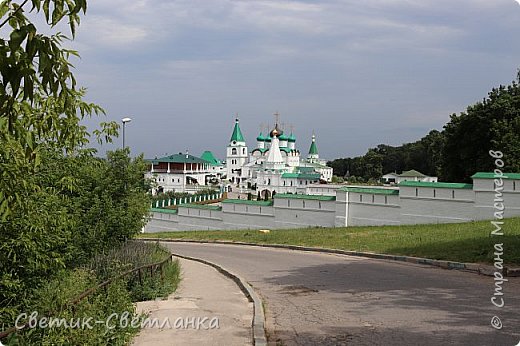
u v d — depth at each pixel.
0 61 4.29
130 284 13.92
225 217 43.78
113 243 18.89
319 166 127.62
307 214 37.94
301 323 10.65
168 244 33.81
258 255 24.72
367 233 27.97
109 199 18.31
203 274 19.28
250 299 13.62
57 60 4.68
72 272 13.05
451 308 11.18
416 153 124.25
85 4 4.56
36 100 7.87
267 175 103.38
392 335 9.34
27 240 9.47
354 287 14.58
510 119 45.00
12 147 6.92
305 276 17.23
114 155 20.28
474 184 29.41
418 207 31.81
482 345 8.54
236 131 139.50
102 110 8.97
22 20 4.59
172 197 75.00
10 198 6.66
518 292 12.72
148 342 9.05
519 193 27.69
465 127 47.69
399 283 14.73
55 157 11.80
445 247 19.97
